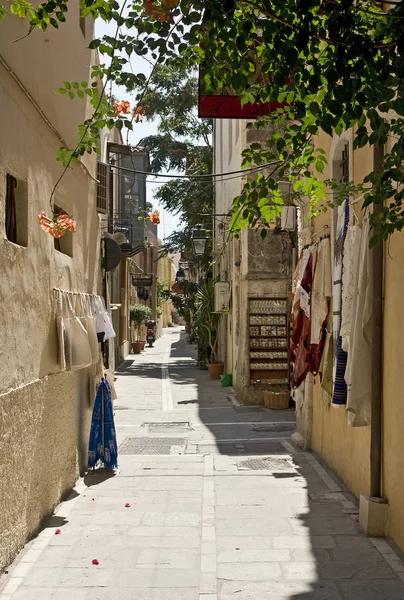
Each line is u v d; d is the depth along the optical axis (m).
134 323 41.19
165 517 7.22
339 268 7.94
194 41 4.41
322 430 10.08
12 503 5.77
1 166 5.50
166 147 28.92
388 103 3.96
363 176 7.47
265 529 6.77
